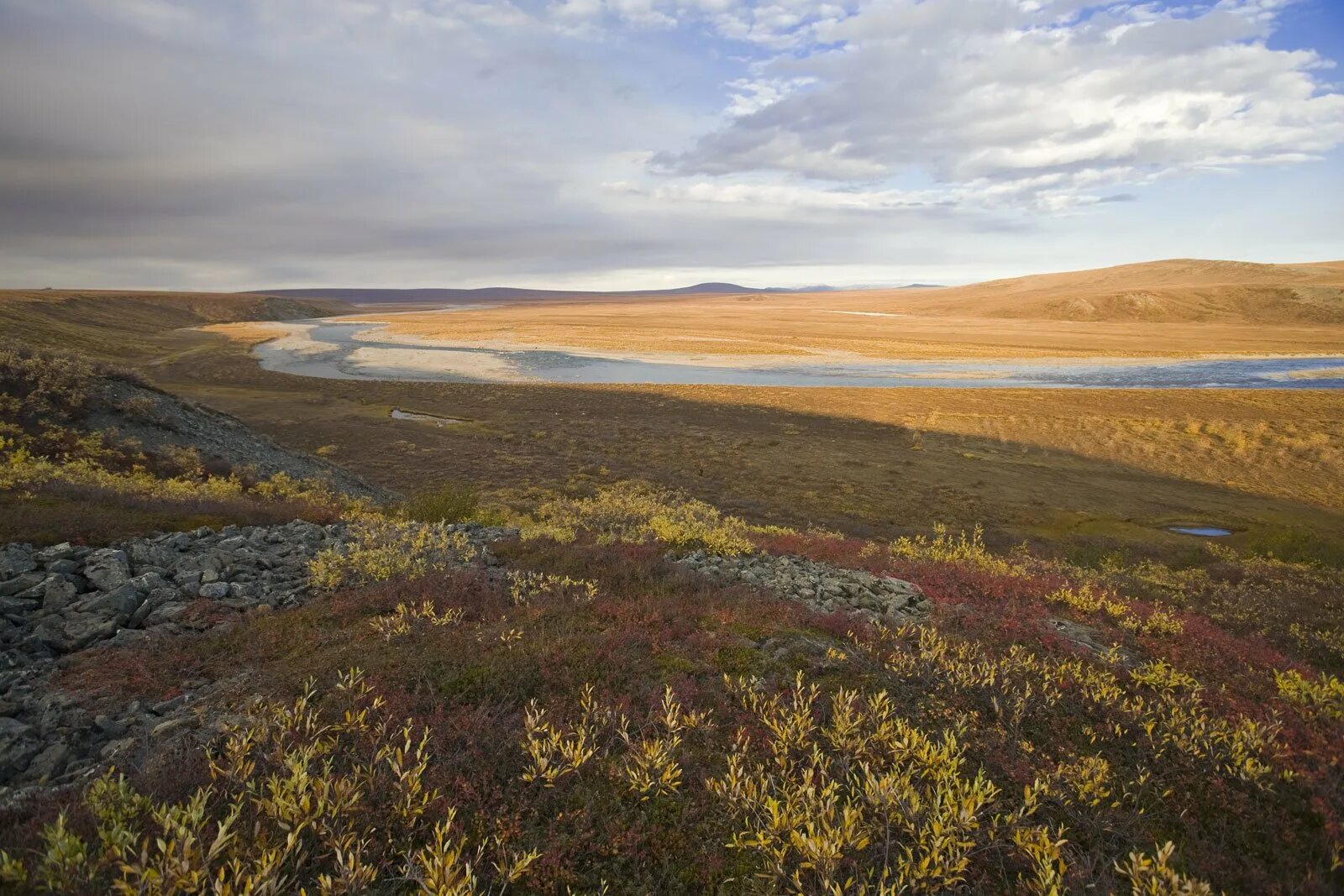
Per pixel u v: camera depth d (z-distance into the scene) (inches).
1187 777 218.1
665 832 181.0
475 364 4313.5
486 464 1769.2
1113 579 653.9
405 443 1951.3
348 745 207.0
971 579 473.1
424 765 180.9
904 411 2758.4
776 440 2244.1
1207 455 2124.8
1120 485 1814.7
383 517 630.5
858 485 1678.2
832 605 390.9
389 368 4065.0
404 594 358.9
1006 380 3683.6
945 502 1558.8
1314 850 187.8
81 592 340.5
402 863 162.6
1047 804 201.8
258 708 226.2
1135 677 305.0
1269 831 194.4
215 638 299.3
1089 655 332.2
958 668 283.0
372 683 240.5
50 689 248.2
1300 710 272.7
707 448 2112.5
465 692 241.3
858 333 6505.9
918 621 373.7
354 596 356.8
